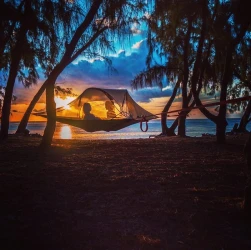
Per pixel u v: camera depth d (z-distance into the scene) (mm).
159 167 8016
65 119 11719
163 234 3865
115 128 10422
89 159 9297
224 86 13109
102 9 12164
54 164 8438
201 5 13469
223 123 13445
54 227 4074
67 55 11789
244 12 12023
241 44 16078
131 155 10172
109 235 3832
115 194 5523
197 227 4059
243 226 4117
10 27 11984
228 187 5988
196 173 7199
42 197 5371
